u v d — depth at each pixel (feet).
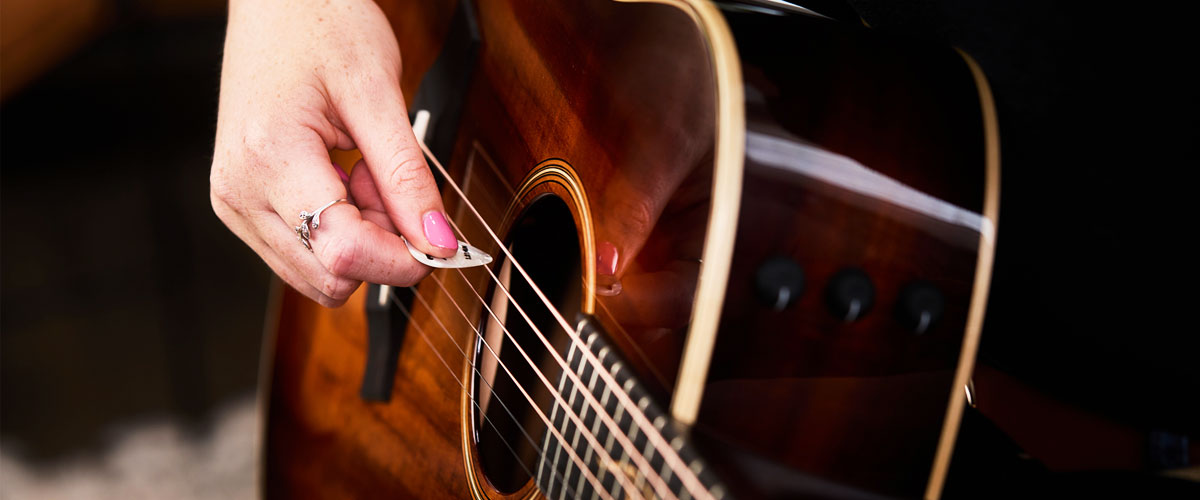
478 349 2.22
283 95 2.23
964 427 2.09
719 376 1.86
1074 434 2.13
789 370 1.87
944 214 1.89
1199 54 1.94
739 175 1.85
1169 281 1.99
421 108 2.41
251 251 5.11
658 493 1.84
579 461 1.95
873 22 2.17
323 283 2.24
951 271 1.89
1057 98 2.03
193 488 4.21
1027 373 2.12
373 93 2.24
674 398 1.87
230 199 2.26
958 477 2.03
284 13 2.34
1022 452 2.09
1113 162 2.00
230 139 2.25
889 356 1.89
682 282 1.91
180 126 5.01
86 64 4.62
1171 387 2.02
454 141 2.35
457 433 2.25
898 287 1.88
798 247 1.86
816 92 1.88
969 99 1.91
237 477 4.28
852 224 1.87
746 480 1.79
